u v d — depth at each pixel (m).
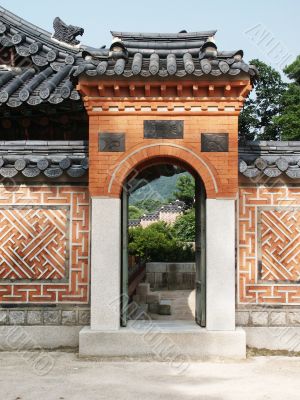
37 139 11.03
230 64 8.27
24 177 9.20
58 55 11.27
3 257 9.29
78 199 9.29
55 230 9.28
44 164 9.00
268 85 27.52
